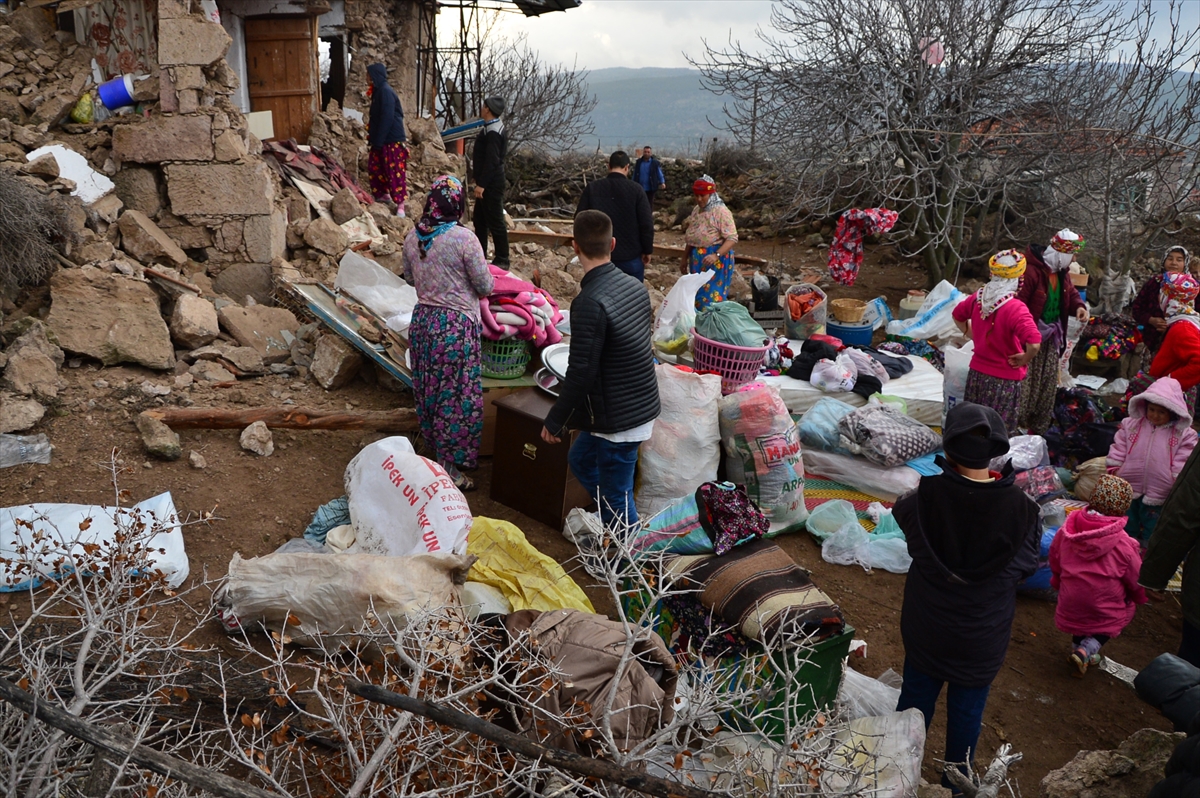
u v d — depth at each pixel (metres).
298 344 6.68
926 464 5.66
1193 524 3.64
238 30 10.20
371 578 3.51
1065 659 4.49
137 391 5.64
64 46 7.48
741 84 12.10
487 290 5.07
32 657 2.58
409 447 4.54
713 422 5.14
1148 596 5.14
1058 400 6.40
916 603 3.28
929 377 6.90
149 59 7.49
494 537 4.18
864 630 4.50
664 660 3.08
